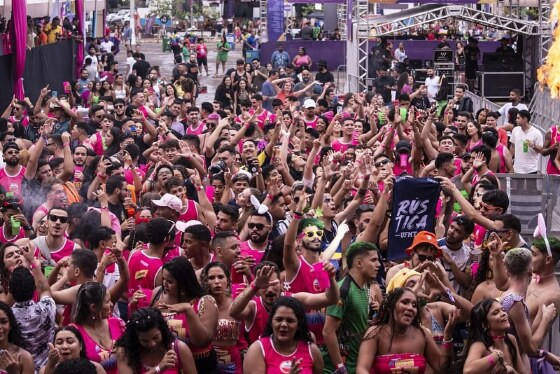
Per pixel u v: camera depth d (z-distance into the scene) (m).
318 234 11.79
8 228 14.59
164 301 11.20
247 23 82.38
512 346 10.62
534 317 11.65
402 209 13.69
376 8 57.34
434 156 19.91
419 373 10.30
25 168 17.95
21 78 32.72
